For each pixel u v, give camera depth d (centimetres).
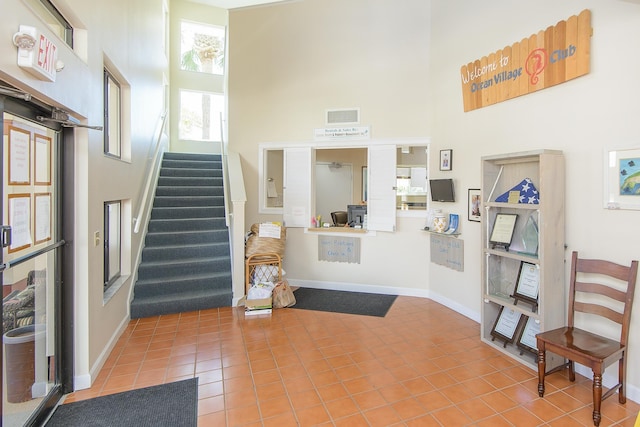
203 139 782
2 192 165
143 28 453
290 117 497
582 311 249
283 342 319
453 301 408
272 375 262
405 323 366
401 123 452
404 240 463
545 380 254
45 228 215
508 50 317
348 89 474
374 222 470
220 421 209
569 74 262
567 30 263
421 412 217
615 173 235
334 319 377
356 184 778
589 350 214
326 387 246
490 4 340
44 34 174
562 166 266
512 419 210
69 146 236
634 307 227
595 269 243
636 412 216
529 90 296
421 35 442
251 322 366
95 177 260
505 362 282
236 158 498
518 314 305
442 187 407
